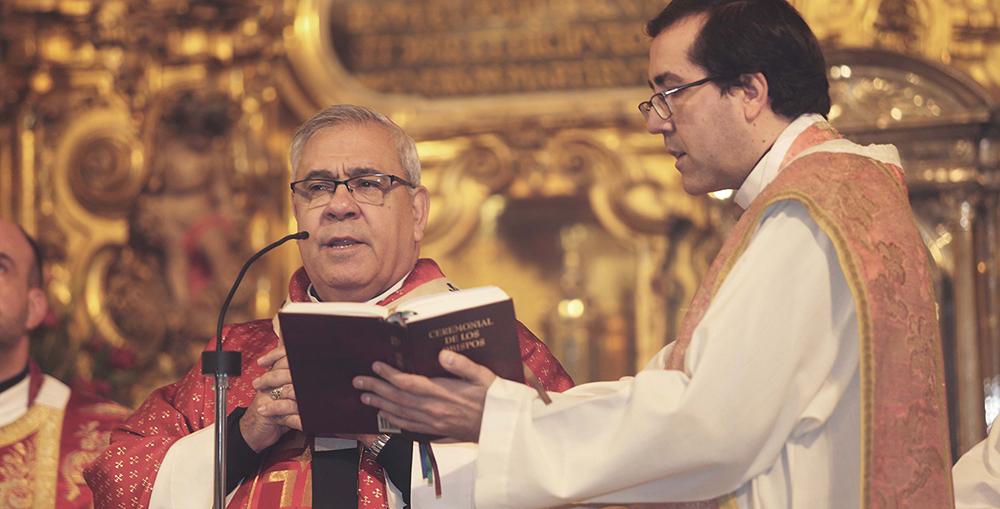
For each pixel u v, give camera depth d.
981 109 9.41
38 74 12.09
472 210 11.60
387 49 11.95
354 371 4.37
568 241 11.75
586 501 4.32
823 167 4.41
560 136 11.55
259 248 11.53
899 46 10.41
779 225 4.38
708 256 11.09
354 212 5.21
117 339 11.59
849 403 4.34
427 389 4.32
